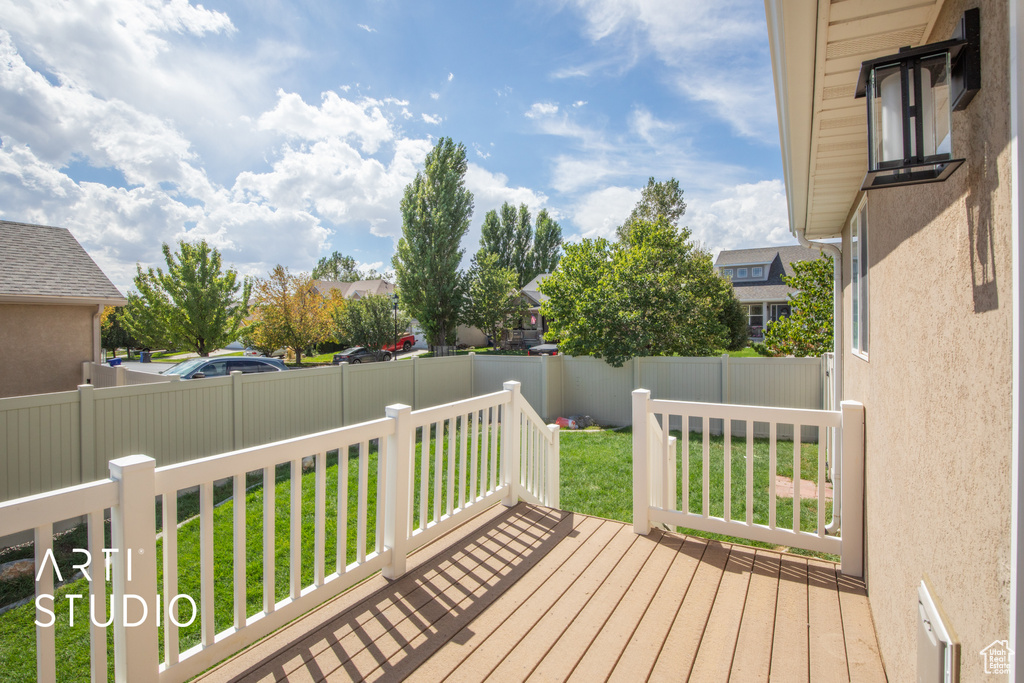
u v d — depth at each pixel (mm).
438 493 3113
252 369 9758
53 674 1391
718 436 8805
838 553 2822
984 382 1041
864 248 3283
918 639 1479
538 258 43406
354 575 2463
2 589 3789
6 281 9055
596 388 10664
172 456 6039
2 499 4648
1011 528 830
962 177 1211
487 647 2135
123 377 9023
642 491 3336
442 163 24984
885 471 2129
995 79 990
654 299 10594
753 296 28625
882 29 1669
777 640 2197
